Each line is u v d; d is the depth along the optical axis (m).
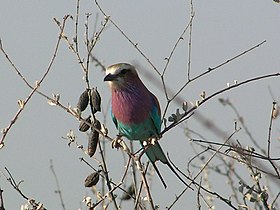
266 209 10.02
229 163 11.14
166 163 11.82
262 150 10.73
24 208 9.77
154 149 11.78
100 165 10.54
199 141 9.66
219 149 9.89
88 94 10.34
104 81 12.54
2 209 9.26
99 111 10.45
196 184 9.99
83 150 10.55
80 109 10.27
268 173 9.48
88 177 10.49
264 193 10.01
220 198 9.95
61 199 10.80
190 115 10.36
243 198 10.15
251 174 10.20
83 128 10.50
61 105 10.23
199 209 9.95
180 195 10.08
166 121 10.50
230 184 11.16
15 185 9.81
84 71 10.28
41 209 9.74
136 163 10.10
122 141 10.30
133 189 11.02
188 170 10.52
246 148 10.22
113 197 9.99
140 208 10.14
